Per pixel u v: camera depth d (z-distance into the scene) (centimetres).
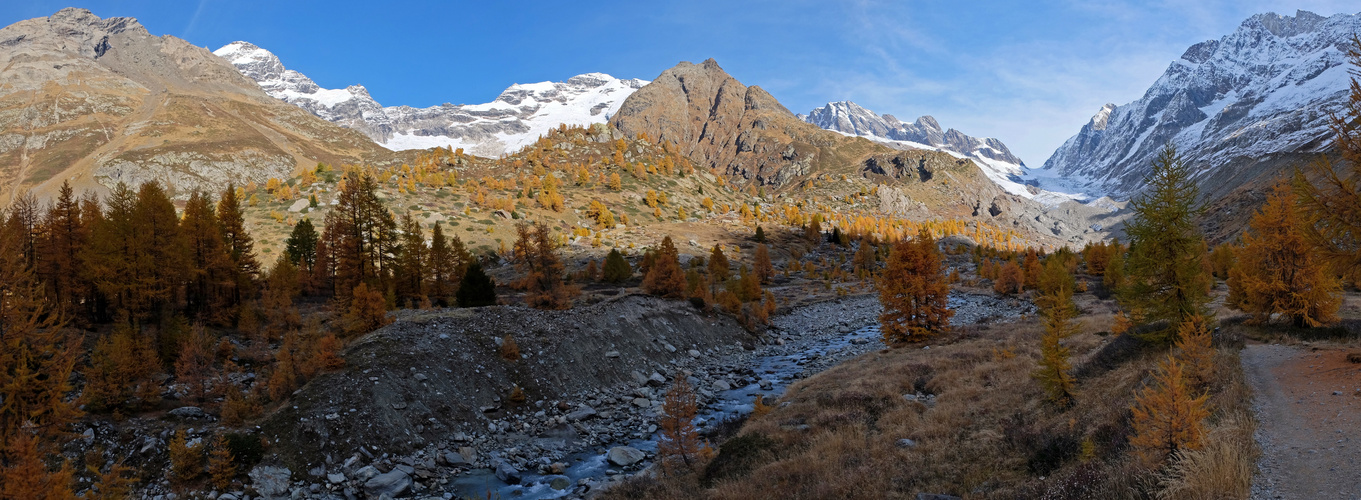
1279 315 3092
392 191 16688
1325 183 1716
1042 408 2061
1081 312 5306
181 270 3512
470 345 3400
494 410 2983
